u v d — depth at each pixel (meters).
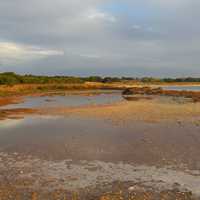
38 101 40.06
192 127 17.50
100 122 19.89
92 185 8.54
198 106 29.66
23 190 8.17
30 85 77.19
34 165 10.51
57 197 7.70
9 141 14.32
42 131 16.88
